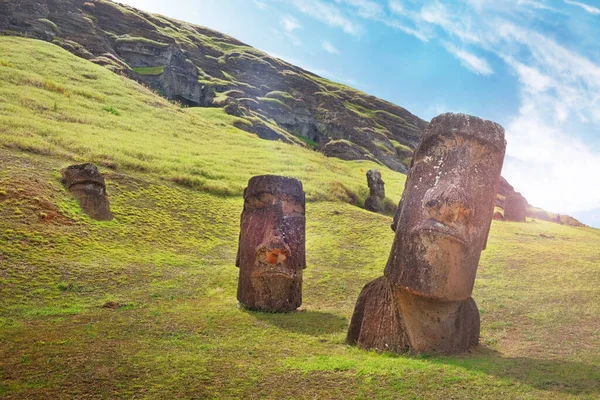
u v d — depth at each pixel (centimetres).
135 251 1881
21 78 3631
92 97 3947
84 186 2088
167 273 1695
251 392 674
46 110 3203
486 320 1211
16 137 2445
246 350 884
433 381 695
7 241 1614
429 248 879
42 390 663
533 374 728
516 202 3700
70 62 4622
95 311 1216
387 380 703
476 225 919
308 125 7894
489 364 789
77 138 2781
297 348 925
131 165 2689
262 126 6012
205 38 10188
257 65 9356
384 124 9388
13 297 1280
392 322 922
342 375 733
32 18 5506
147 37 7375
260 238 1335
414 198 935
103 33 6600
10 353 823
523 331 1102
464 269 897
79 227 1911
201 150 3534
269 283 1308
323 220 2728
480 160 940
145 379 709
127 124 3588
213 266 1869
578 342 983
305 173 3566
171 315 1182
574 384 683
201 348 889
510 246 2272
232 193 2806
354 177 4119
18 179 2012
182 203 2486
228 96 7025
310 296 1555
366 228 2642
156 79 6406
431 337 905
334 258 2159
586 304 1319
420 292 876
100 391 665
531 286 1603
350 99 10369
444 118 957
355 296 1559
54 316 1143
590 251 2275
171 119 4253
